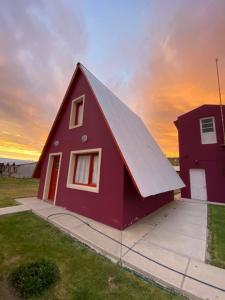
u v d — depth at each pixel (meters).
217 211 8.55
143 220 6.61
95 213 6.09
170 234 5.19
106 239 4.53
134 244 4.34
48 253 3.70
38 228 5.12
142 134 10.60
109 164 6.11
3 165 25.11
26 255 3.55
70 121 8.51
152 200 8.24
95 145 6.86
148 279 3.04
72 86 8.92
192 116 12.97
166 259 3.67
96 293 2.60
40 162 10.05
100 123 6.87
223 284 2.88
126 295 2.60
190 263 3.54
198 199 12.10
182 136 13.23
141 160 6.86
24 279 2.71
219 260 3.73
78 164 7.80
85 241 4.42
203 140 12.37
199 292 2.66
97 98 7.04
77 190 7.06
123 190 5.49
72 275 3.01
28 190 12.21
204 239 4.86
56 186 8.34
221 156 11.54
